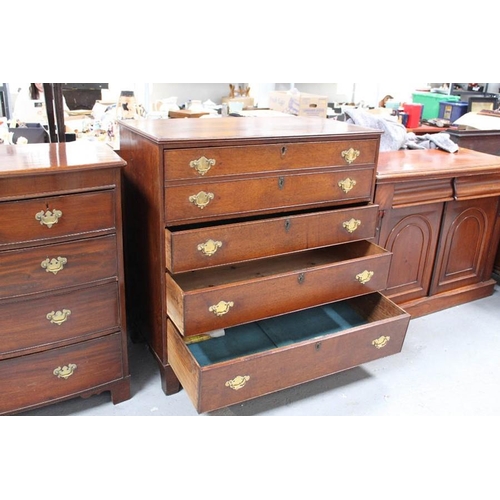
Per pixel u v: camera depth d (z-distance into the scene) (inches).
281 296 70.2
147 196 68.1
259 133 68.7
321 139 71.2
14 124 100.0
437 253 97.6
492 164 93.3
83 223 60.8
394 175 82.0
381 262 77.7
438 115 173.2
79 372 68.1
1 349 61.0
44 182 56.7
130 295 86.2
